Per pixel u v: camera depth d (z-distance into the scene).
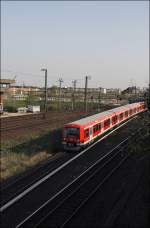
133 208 21.62
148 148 22.94
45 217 19.92
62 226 18.86
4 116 71.25
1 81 89.00
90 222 19.62
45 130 54.59
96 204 22.42
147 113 23.41
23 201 23.19
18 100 113.31
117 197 23.77
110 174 29.31
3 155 36.69
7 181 27.62
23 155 36.78
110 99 141.75
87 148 40.81
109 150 39.66
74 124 39.12
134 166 31.69
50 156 37.50
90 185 26.61
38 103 109.62
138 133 23.47
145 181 26.97
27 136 48.91
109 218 20.14
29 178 28.30
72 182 27.11
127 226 19.12
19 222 19.83
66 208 21.70
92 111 88.81
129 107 70.50
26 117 69.94
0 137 46.47
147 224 19.39
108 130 53.38
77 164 33.25
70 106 106.62
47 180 27.97
